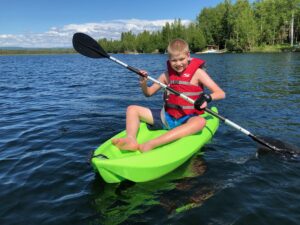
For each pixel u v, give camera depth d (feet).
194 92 12.06
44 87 33.76
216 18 178.91
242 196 8.57
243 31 151.43
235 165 10.69
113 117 17.81
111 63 99.60
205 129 12.26
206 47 185.78
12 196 8.82
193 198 8.51
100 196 8.71
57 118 17.79
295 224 7.37
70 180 9.70
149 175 9.45
